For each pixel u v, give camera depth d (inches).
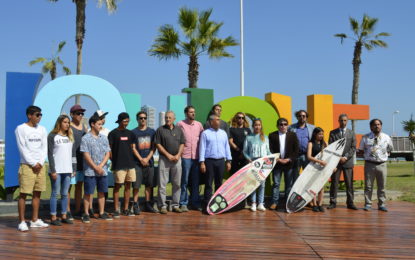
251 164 260.1
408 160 1175.6
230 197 251.0
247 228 205.0
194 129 257.8
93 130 220.5
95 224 213.3
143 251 158.7
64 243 170.9
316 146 263.9
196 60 624.4
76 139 223.8
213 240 177.6
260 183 258.4
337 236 187.0
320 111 320.5
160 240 177.2
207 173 253.0
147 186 252.5
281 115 319.6
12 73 253.6
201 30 609.0
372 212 256.8
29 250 159.6
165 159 245.4
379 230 200.8
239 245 168.9
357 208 267.6
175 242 173.8
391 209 269.7
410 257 151.6
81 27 574.2
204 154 251.4
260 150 260.8
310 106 326.6
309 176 261.3
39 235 186.4
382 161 261.7
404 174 629.9
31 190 195.9
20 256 151.1
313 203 266.5
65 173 211.5
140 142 244.8
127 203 241.1
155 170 267.1
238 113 275.7
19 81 255.1
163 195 247.0
